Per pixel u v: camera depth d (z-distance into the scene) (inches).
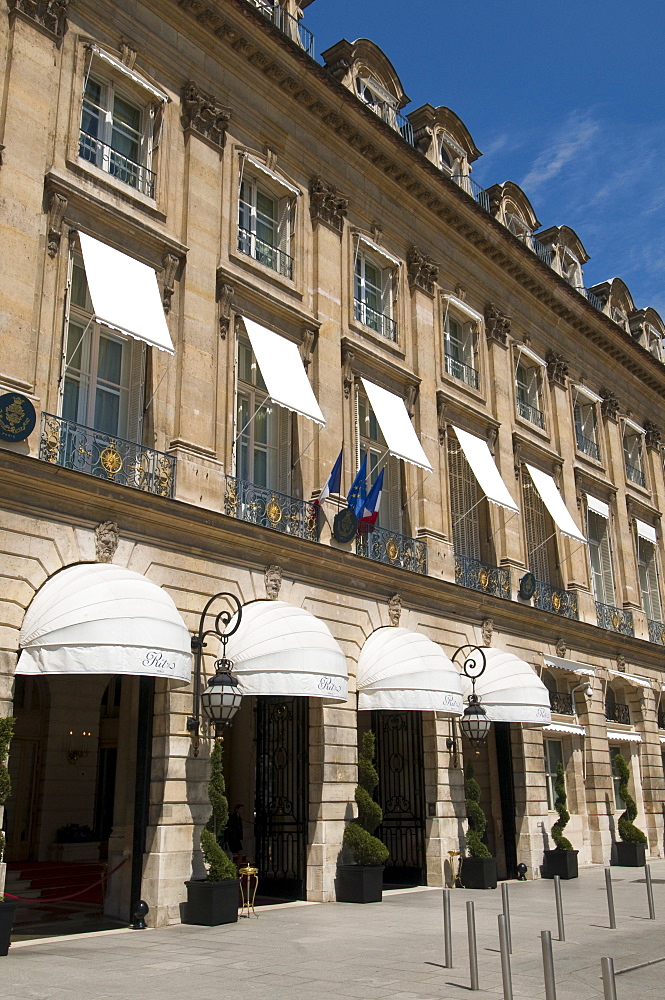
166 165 761.6
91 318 687.1
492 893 790.5
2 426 574.9
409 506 938.7
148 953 487.5
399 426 901.2
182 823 624.1
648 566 1464.1
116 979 415.2
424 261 1036.5
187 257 748.0
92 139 714.2
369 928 578.2
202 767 646.5
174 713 636.7
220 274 776.3
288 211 887.1
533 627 1077.1
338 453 854.5
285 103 892.6
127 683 675.4
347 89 922.1
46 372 626.2
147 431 695.7
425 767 871.1
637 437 1509.6
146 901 600.1
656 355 1628.9
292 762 773.3
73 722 937.5
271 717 796.6
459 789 881.5
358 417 917.2
